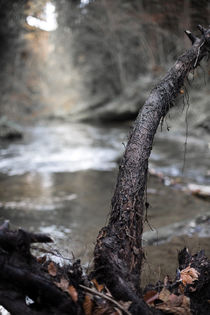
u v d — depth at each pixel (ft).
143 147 6.31
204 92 46.19
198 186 19.76
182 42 42.50
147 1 37.40
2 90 57.93
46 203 16.85
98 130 54.39
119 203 5.75
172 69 7.29
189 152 31.89
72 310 4.69
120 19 56.65
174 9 31.24
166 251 10.83
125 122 66.80
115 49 74.95
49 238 4.78
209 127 41.14
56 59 83.51
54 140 41.39
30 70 73.31
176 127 44.52
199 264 6.44
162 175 22.52
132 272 5.17
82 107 80.94
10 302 4.66
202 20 24.32
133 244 5.41
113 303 4.80
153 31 51.90
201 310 5.54
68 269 5.16
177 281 5.97
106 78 84.58
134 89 67.97
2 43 50.85
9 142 38.70
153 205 16.56
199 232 12.59
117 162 27.66
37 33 47.50
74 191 19.13
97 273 5.19
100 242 5.38
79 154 31.45
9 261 4.62
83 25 65.57
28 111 73.92
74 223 13.85
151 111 6.71
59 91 86.69
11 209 15.84
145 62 68.13
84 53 83.82
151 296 5.42
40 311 4.69
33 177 22.68
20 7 36.04
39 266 4.86
